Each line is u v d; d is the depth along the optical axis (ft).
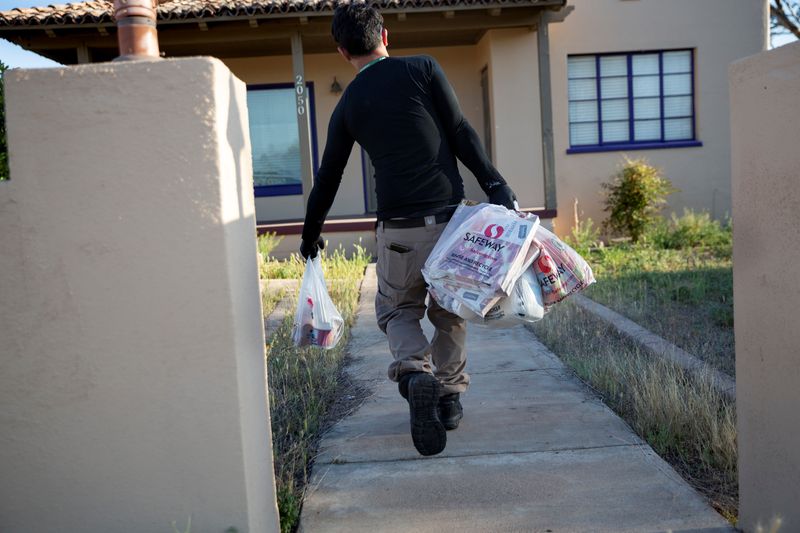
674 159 38.24
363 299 21.72
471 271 8.05
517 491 8.59
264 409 6.75
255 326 6.50
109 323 5.75
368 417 11.42
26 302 5.72
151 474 5.91
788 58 6.03
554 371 13.66
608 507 8.13
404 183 8.75
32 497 5.91
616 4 37.09
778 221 6.33
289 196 39.11
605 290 22.24
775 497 6.74
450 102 8.84
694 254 31.17
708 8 37.50
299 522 8.05
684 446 9.85
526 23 32.30
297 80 31.37
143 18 6.11
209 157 5.59
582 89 37.96
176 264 5.70
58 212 5.63
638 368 12.78
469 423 10.92
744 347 7.07
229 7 29.27
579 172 37.86
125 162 5.61
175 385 5.82
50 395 5.82
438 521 7.97
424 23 32.01
